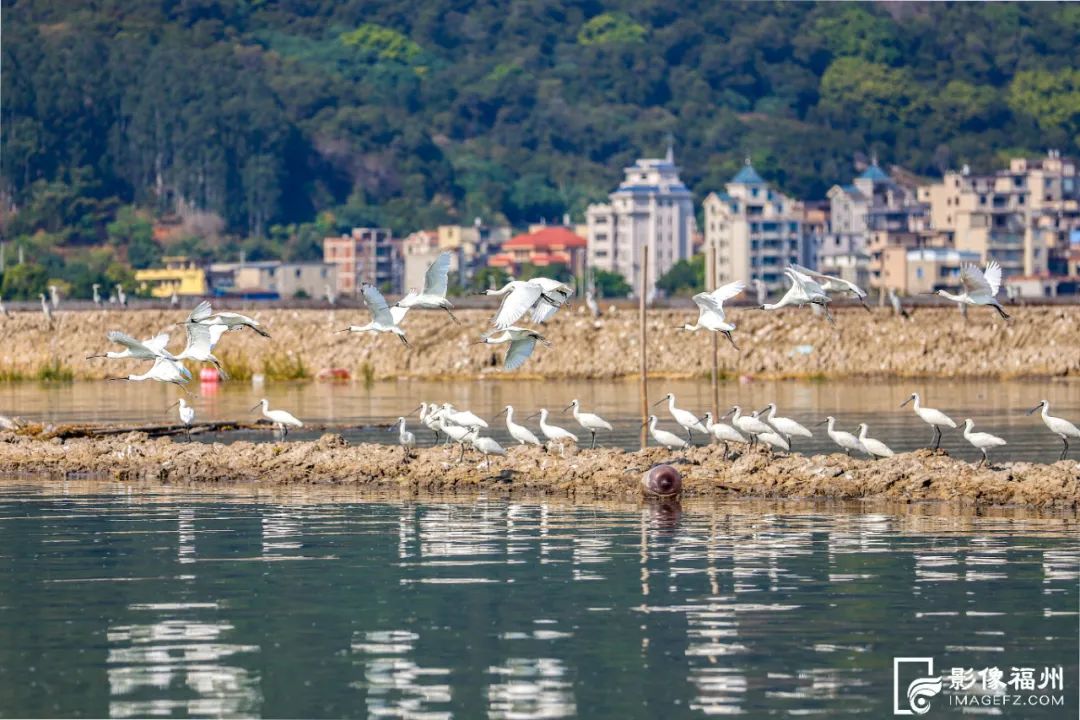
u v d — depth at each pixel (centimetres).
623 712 3328
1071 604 4047
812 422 8312
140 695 3431
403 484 5925
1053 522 5094
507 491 5794
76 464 6309
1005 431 7781
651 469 5628
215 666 3612
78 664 3628
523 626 3891
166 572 4469
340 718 3306
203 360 4844
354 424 8169
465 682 3500
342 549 4747
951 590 4188
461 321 12700
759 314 12469
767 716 3312
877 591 4178
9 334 12850
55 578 4400
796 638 3788
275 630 3875
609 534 4931
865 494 5547
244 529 5072
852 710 3350
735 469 5759
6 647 3753
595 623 3912
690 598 4125
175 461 6234
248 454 6244
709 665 3603
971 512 5291
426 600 4128
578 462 5881
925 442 7312
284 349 12638
